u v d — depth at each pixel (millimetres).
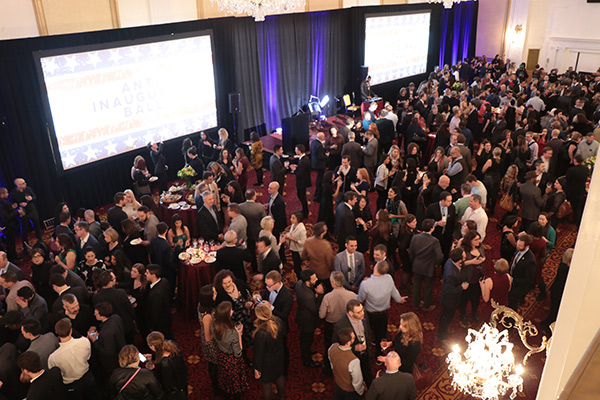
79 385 3930
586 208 847
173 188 7852
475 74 17172
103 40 8539
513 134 8922
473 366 2773
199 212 6266
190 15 10008
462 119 10352
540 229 5289
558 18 17531
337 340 3914
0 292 5156
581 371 604
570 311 886
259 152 9695
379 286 4613
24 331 4027
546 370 947
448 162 7691
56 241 5762
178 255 5742
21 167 7887
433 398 4648
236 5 8148
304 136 10805
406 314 4047
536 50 18484
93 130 8719
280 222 6766
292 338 5578
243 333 4672
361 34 13961
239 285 4887
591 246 822
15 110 7617
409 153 8109
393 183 7090
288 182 10086
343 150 8836
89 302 4969
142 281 5016
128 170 9523
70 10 8086
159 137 9906
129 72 9070
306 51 12922
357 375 3684
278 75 12438
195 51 10141
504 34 19094
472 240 4949
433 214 6023
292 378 4969
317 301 4711
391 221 6242
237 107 10922
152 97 9578
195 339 5617
